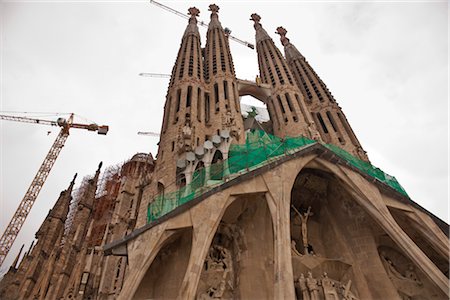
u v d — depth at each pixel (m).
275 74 52.78
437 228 26.25
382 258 27.27
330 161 28.16
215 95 43.91
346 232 28.77
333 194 30.39
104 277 34.84
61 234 52.56
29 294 42.06
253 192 23.66
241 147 30.30
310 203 31.52
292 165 25.98
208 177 25.86
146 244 21.30
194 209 22.31
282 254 19.73
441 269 27.77
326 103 48.62
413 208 27.84
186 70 45.72
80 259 41.25
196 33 58.53
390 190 27.69
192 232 22.44
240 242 24.64
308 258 25.89
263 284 22.52
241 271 23.06
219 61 50.12
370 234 27.70
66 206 56.22
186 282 18.34
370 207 25.59
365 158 39.28
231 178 24.72
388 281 24.67
